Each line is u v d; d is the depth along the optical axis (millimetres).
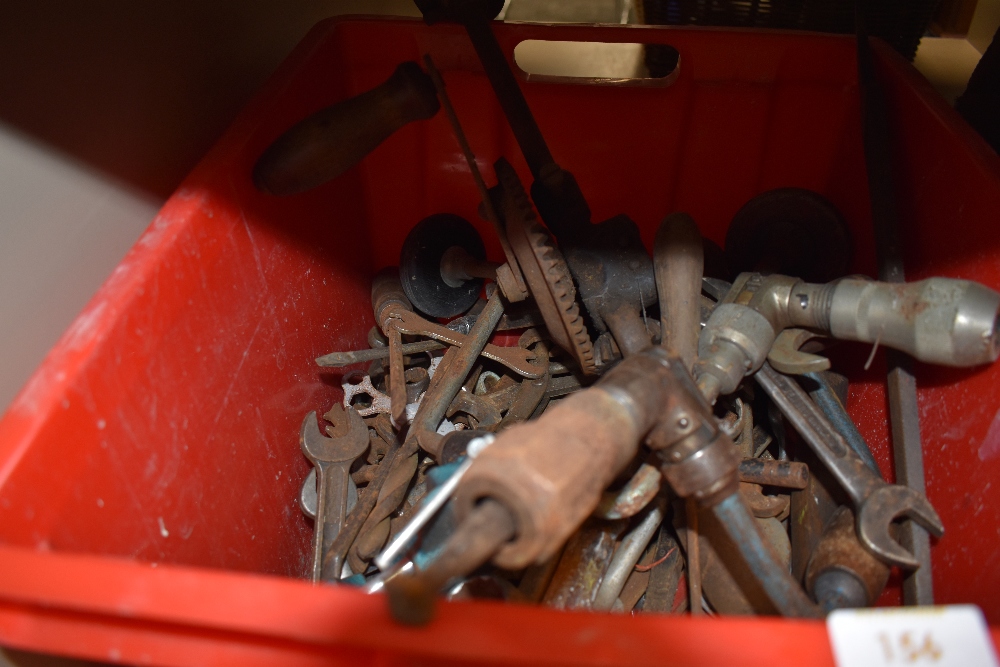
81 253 730
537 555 408
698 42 972
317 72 923
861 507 669
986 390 659
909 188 844
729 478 545
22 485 482
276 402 837
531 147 821
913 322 648
